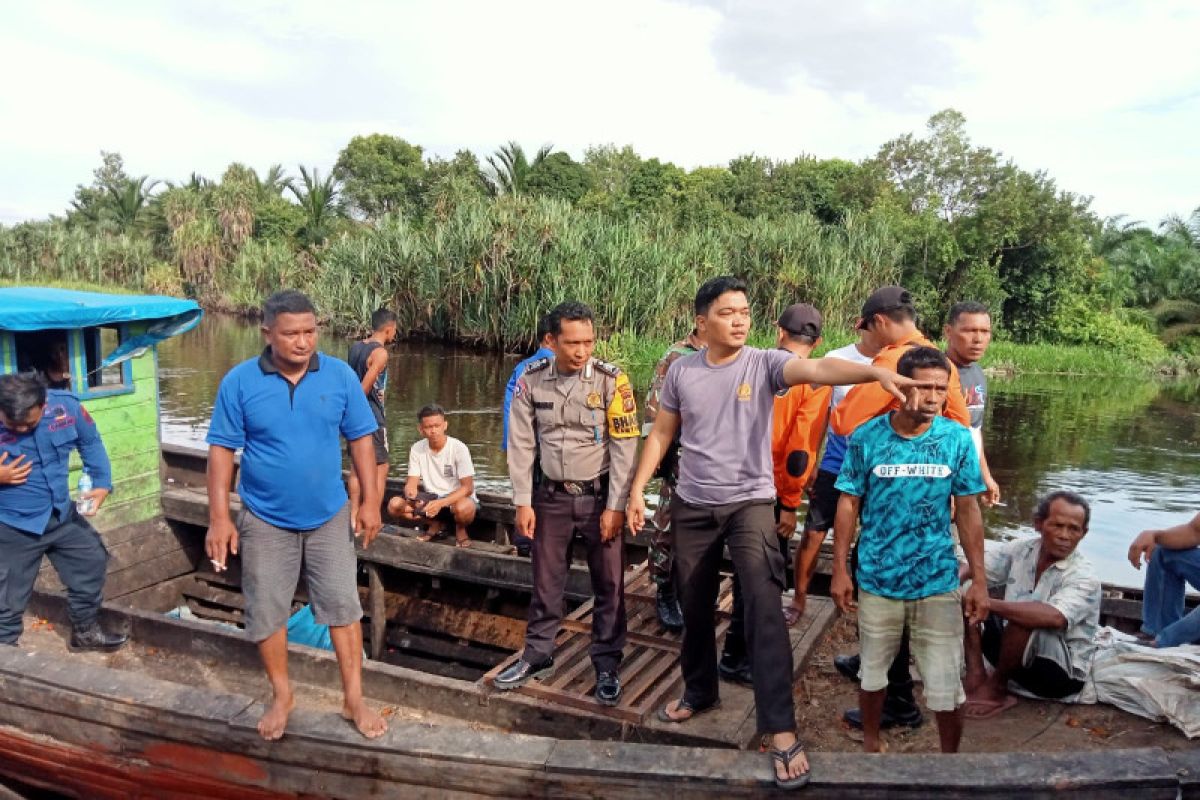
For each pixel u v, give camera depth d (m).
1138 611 4.44
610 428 3.31
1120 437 14.60
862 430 2.94
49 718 3.47
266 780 3.15
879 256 25.77
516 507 3.40
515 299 22.95
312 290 27.28
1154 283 33.56
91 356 5.74
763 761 2.72
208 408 14.38
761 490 2.84
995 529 8.94
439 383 17.86
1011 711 3.54
